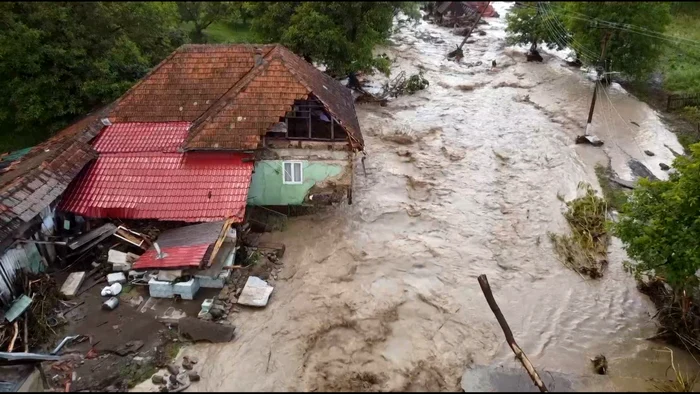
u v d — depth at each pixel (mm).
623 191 24328
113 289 16781
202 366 14586
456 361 15445
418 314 17172
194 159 19703
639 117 31844
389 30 39719
